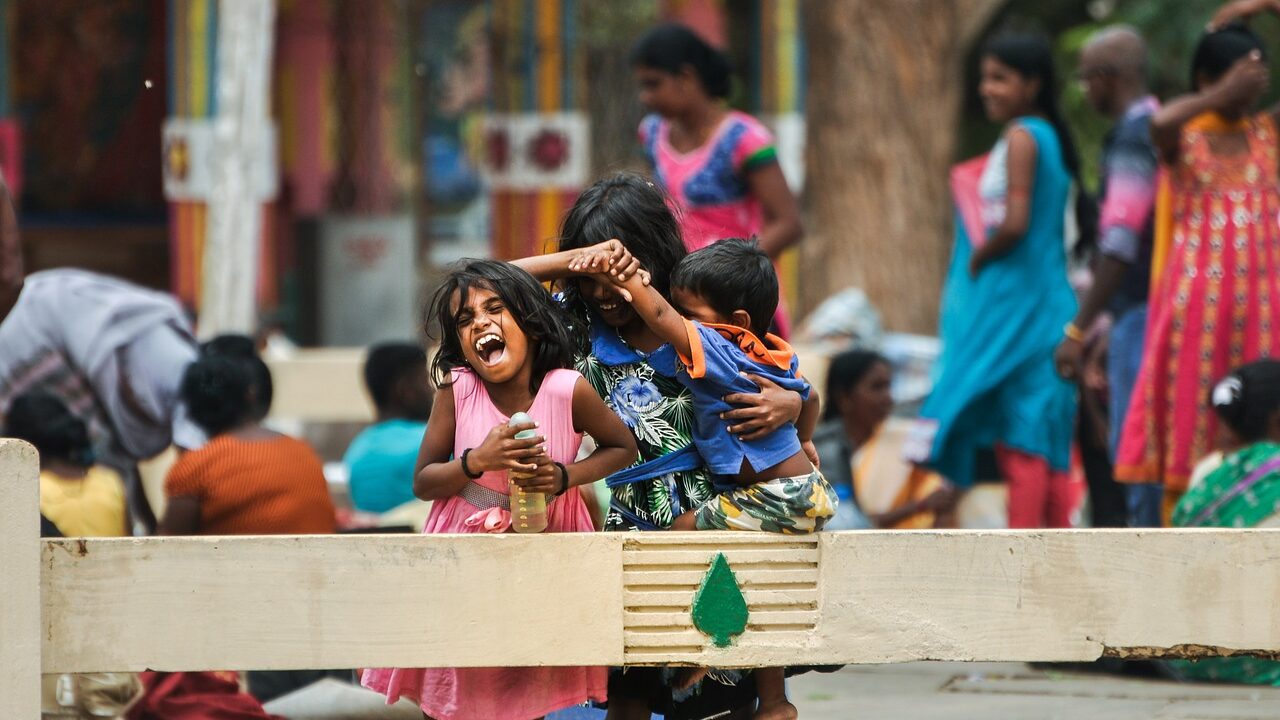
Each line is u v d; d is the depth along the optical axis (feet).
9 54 172.45
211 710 45.37
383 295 162.71
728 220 54.95
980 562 31.04
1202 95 51.52
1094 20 194.29
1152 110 56.39
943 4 129.80
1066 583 31.01
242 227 104.63
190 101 140.56
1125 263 55.11
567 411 32.68
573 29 146.92
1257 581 31.01
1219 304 51.90
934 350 116.06
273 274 173.58
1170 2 171.42
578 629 30.60
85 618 29.91
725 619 30.86
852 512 60.49
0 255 37.60
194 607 30.07
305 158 182.80
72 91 178.40
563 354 33.09
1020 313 57.21
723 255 34.09
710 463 33.14
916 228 129.49
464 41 214.48
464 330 32.50
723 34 184.96
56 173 178.40
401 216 163.32
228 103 104.78
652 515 34.45
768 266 34.50
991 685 52.49
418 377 64.75
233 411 49.83
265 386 51.16
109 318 57.36
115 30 178.91
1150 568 31.01
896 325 128.98
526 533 31.24
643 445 34.60
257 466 48.55
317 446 91.40
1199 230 52.31
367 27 183.93
